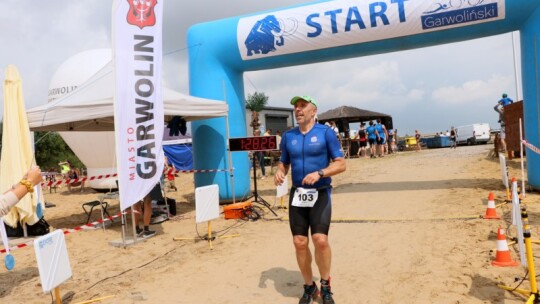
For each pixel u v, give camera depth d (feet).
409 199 28.07
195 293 14.03
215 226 24.22
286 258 17.30
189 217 27.94
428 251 16.67
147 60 20.57
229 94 31.14
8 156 22.62
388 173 42.55
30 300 14.12
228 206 26.11
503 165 24.67
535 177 26.25
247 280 14.93
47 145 117.29
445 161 49.44
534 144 25.94
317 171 11.10
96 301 13.74
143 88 20.47
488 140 107.34
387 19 26.66
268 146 25.95
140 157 20.54
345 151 74.28
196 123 31.94
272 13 29.43
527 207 22.30
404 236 19.21
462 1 25.32
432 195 28.66
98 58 45.52
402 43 27.43
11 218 23.73
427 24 26.18
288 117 105.81
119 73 19.77
